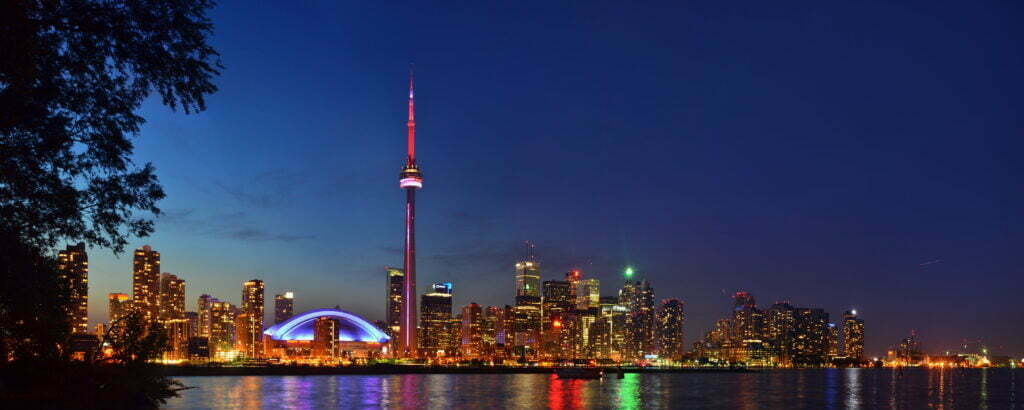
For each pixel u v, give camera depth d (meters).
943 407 173.88
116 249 30.88
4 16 25.34
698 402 179.88
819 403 182.62
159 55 28.75
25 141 28.30
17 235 29.06
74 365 42.66
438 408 154.00
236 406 141.75
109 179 30.05
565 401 179.25
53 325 40.88
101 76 28.39
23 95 26.84
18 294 30.45
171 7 28.61
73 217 29.81
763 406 168.75
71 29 27.61
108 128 28.80
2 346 40.84
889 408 169.00
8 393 40.03
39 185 28.75
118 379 43.66
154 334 46.72
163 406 129.00
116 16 27.83
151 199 30.98
